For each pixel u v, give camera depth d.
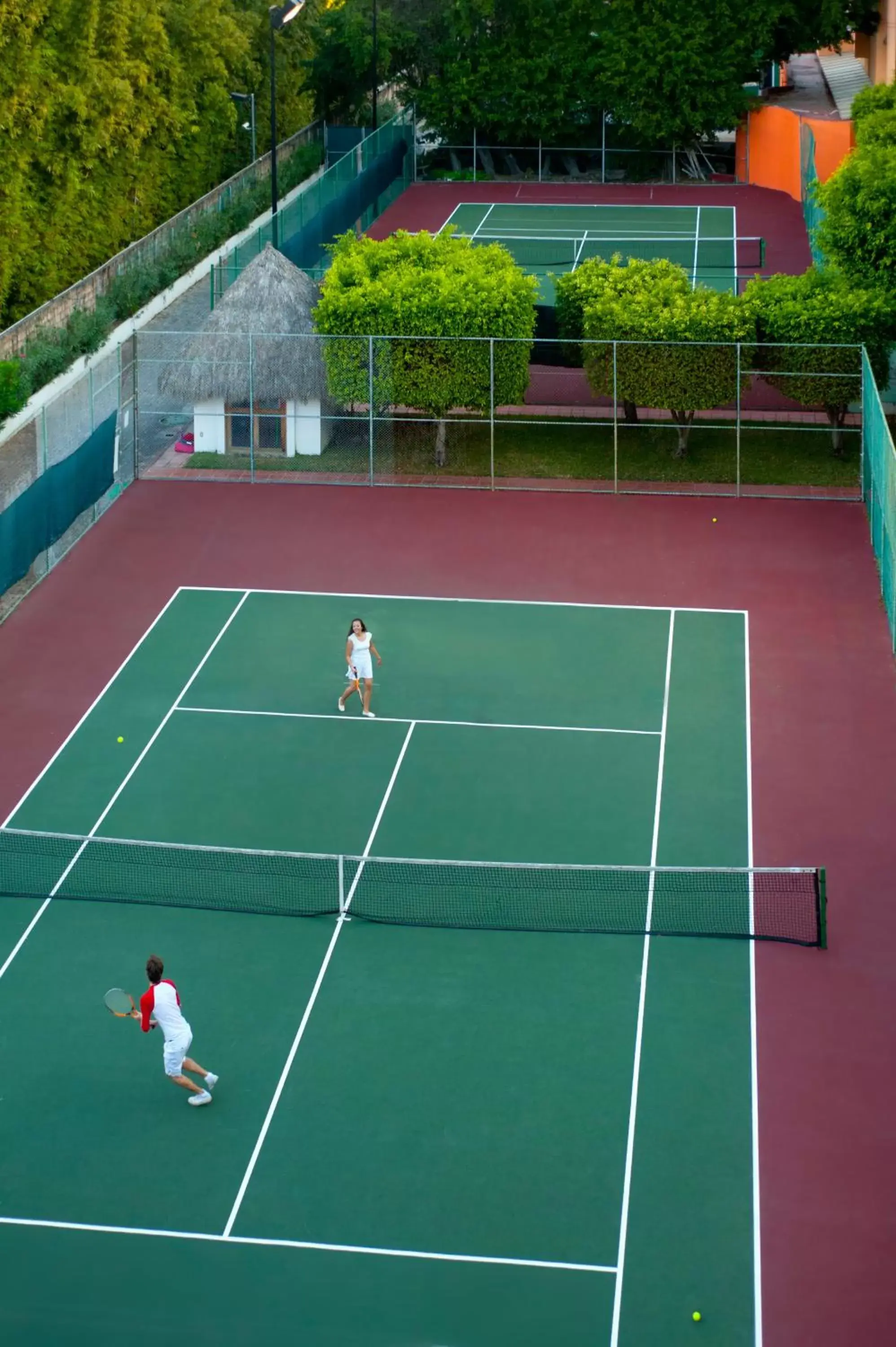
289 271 37.72
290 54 69.75
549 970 20.31
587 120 63.81
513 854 22.78
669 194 61.34
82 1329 15.00
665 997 19.78
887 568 29.73
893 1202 16.53
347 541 33.09
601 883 22.16
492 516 34.22
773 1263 15.81
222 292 48.28
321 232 51.47
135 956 20.67
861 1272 15.70
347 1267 15.77
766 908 21.47
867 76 69.69
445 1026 19.33
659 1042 18.98
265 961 20.56
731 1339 14.92
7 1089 18.34
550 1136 17.52
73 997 19.91
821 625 29.36
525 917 21.36
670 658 28.23
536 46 62.66
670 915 21.38
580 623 29.53
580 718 26.33
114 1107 18.06
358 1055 18.84
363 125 70.44
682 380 35.44
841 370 35.50
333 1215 16.45
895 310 35.19
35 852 22.95
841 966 20.30
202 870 22.52
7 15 41.72
